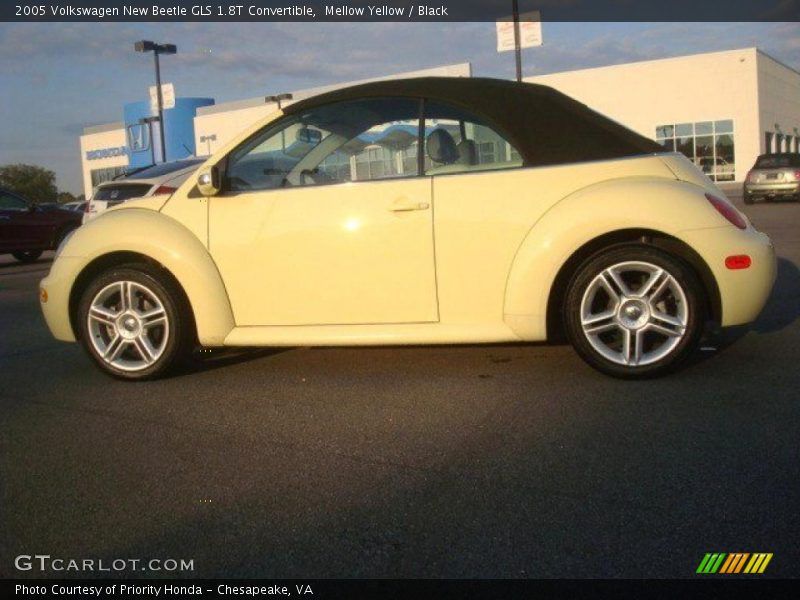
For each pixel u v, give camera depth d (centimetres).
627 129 452
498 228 434
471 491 312
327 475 335
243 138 483
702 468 322
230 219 471
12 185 7419
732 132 4119
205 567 267
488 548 269
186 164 1030
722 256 417
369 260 450
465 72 3538
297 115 478
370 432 384
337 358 530
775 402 395
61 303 502
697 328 425
